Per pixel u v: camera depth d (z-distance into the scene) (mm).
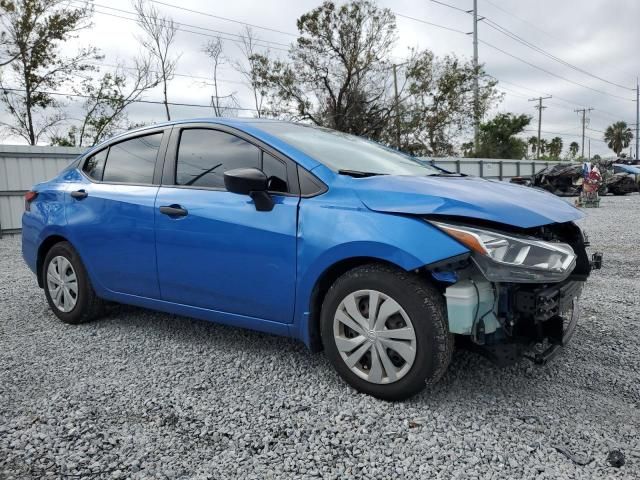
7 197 12703
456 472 2197
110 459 2320
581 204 16797
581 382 3078
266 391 2984
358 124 31578
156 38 25047
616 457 2258
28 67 24391
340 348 2904
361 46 30844
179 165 3600
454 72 31891
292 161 3088
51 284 4371
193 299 3461
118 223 3770
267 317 3154
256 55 30453
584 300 4977
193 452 2377
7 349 3734
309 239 2879
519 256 2520
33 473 2219
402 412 2697
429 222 2598
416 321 2619
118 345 3789
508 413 2695
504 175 31297
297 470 2232
